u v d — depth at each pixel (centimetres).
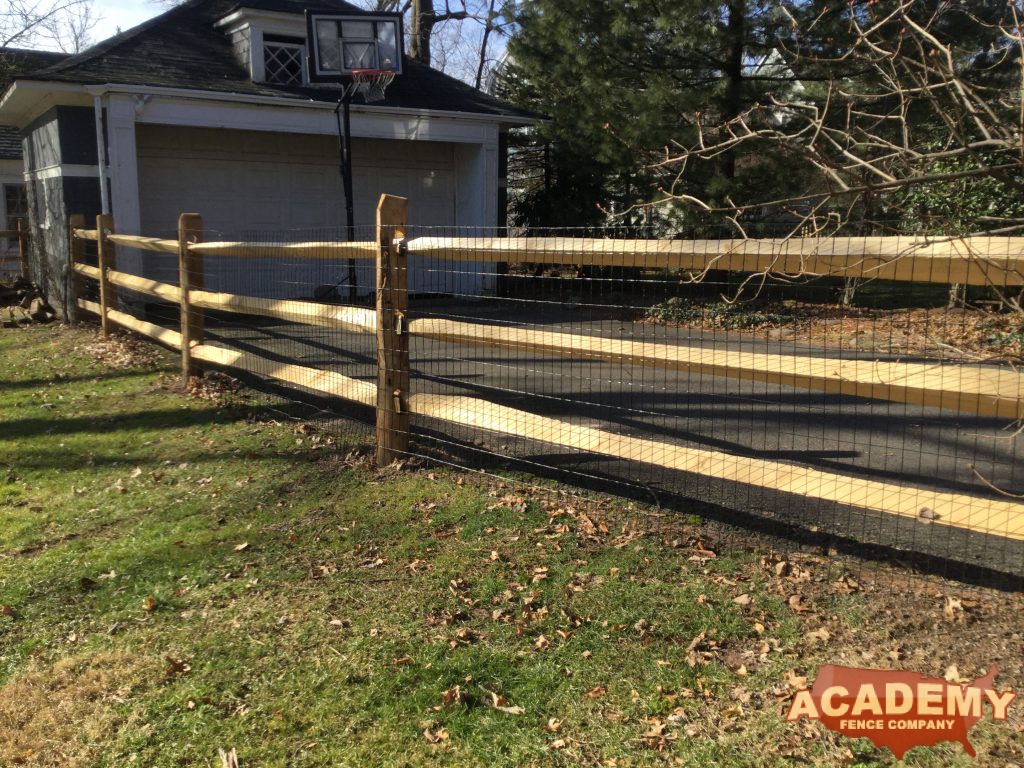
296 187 1445
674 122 1120
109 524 448
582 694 277
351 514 438
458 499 448
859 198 306
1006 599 321
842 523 402
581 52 1212
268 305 607
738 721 259
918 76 283
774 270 321
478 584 354
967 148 256
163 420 649
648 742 252
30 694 291
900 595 327
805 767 237
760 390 732
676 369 381
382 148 1510
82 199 1195
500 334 442
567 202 1619
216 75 1322
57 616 349
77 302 1149
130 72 1215
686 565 360
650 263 370
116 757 258
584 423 599
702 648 299
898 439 562
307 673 296
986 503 302
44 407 703
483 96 1609
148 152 1312
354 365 825
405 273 496
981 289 852
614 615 323
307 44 1337
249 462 536
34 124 1393
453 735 260
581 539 391
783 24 1027
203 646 317
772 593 333
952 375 297
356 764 249
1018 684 266
